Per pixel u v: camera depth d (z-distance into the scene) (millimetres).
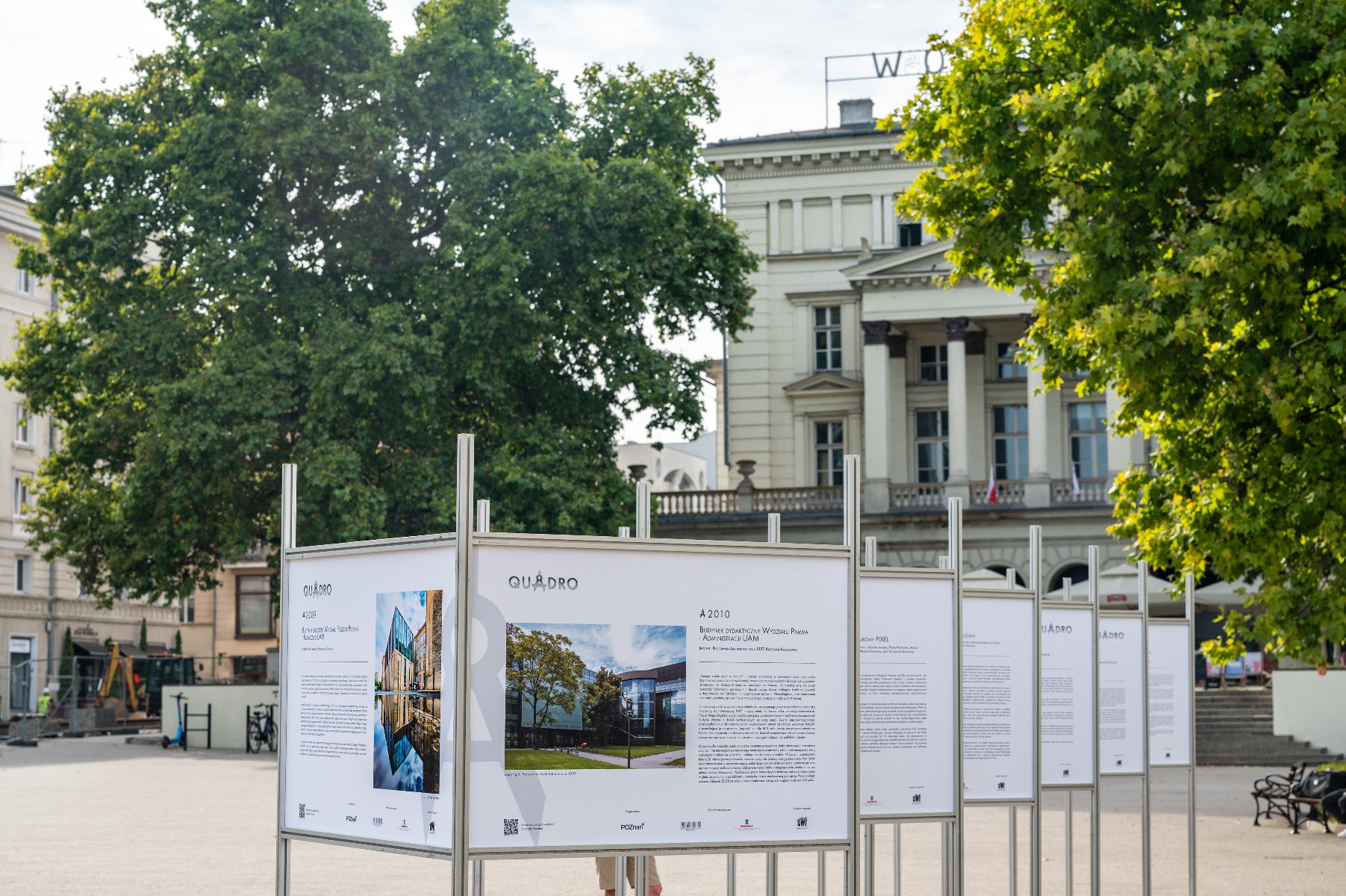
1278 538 16297
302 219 35188
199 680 65000
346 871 14938
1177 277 15312
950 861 9312
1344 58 15328
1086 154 16250
